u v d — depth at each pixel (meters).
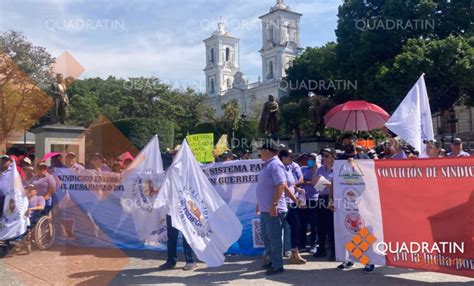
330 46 47.56
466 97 34.56
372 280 6.89
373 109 11.12
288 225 8.48
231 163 9.25
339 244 7.59
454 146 9.57
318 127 26.56
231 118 57.22
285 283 6.81
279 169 7.25
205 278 7.25
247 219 9.15
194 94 62.44
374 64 34.62
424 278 6.99
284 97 49.91
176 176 7.82
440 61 30.19
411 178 6.81
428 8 33.34
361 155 9.41
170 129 39.62
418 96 9.58
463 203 6.36
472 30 32.97
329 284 6.70
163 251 9.40
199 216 7.69
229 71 115.00
